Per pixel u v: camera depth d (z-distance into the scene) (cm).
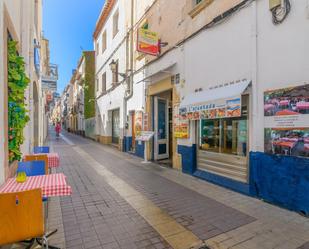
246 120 502
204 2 604
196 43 648
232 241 304
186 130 690
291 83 399
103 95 1702
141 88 1018
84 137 2445
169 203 442
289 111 398
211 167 611
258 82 460
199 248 288
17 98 415
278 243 299
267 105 438
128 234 321
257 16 463
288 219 367
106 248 286
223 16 543
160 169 762
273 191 429
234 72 519
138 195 489
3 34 325
